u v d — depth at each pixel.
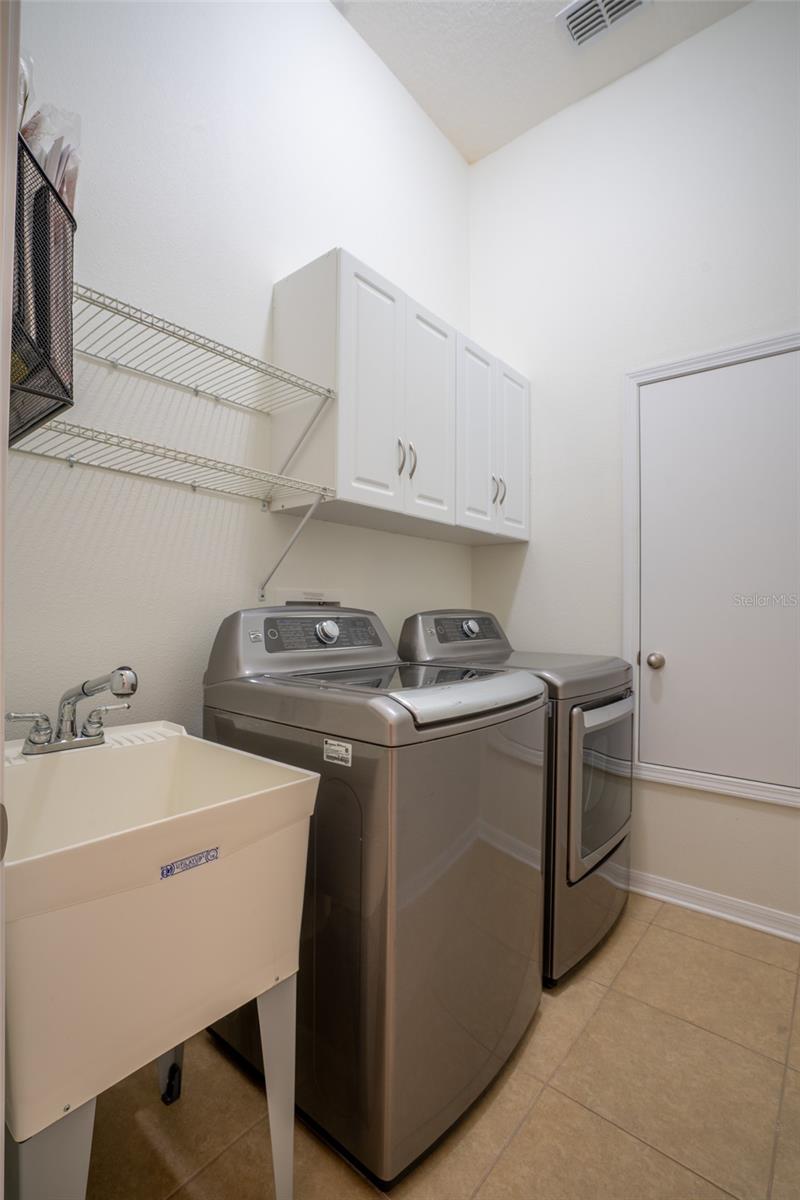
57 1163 0.65
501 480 2.33
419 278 2.46
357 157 2.13
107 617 1.37
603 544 2.34
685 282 2.15
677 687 2.13
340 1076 1.08
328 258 1.61
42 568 1.26
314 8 1.96
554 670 1.68
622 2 2.03
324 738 1.12
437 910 1.09
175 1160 1.08
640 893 2.19
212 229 1.61
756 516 1.97
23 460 1.23
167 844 0.72
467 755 1.16
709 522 2.07
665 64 2.21
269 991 0.91
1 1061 0.53
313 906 1.14
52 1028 0.64
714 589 2.05
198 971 0.79
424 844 1.06
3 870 0.53
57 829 1.05
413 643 1.98
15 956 0.60
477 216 2.81
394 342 1.77
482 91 2.41
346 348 1.59
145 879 0.71
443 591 2.56
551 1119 1.18
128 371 1.41
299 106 1.90
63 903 0.63
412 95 2.43
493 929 1.25
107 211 1.37
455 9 2.05
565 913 1.61
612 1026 1.45
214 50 1.63
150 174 1.46
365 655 1.70
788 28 1.95
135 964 0.71
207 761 1.15
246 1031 1.27
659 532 2.18
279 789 0.87
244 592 1.69
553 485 2.50
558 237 2.51
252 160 1.73
